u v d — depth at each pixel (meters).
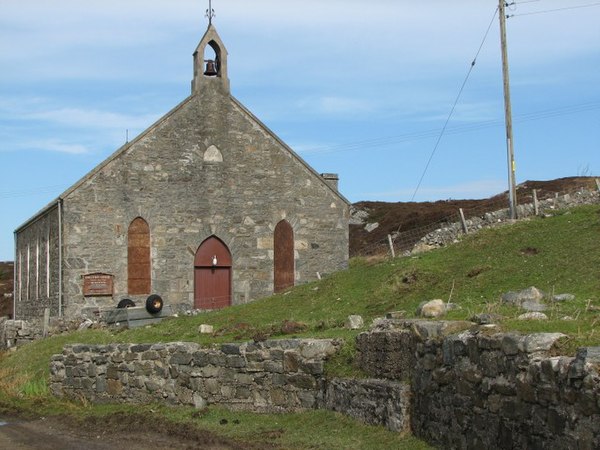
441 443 11.02
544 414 8.53
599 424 7.61
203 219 38.06
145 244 36.81
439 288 23.02
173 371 17.81
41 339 32.06
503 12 32.84
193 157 38.12
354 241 58.25
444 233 33.28
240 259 38.69
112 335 27.11
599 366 7.76
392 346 12.77
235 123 39.16
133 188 36.66
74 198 35.44
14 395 21.83
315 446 12.22
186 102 38.22
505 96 32.47
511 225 28.41
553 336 8.97
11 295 64.12
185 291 37.31
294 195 40.00
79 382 20.36
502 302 14.54
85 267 35.38
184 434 14.36
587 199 32.16
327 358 14.78
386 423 12.43
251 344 16.14
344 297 25.86
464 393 10.38
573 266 20.94
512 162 31.84
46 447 14.46
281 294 29.80
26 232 45.38
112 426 16.23
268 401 15.70
